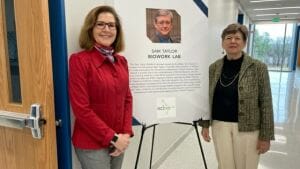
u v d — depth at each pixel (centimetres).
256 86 177
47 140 134
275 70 1612
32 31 129
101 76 140
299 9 1090
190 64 192
